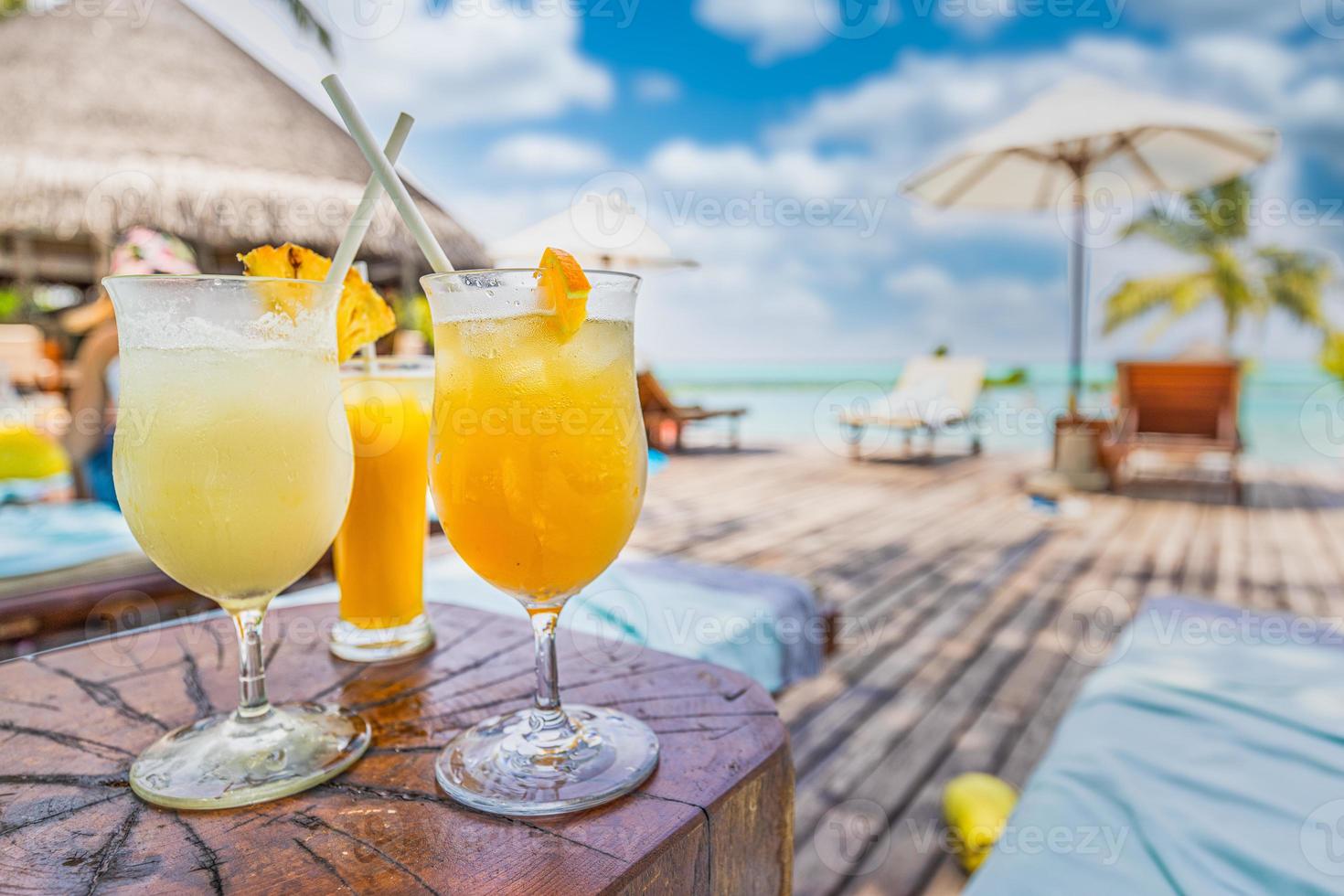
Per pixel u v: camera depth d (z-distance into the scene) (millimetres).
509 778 525
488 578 560
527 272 524
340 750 571
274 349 542
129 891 424
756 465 8070
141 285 520
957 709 2361
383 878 435
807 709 2377
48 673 748
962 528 4914
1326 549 4371
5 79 3828
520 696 688
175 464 519
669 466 8008
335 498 590
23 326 4586
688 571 2121
